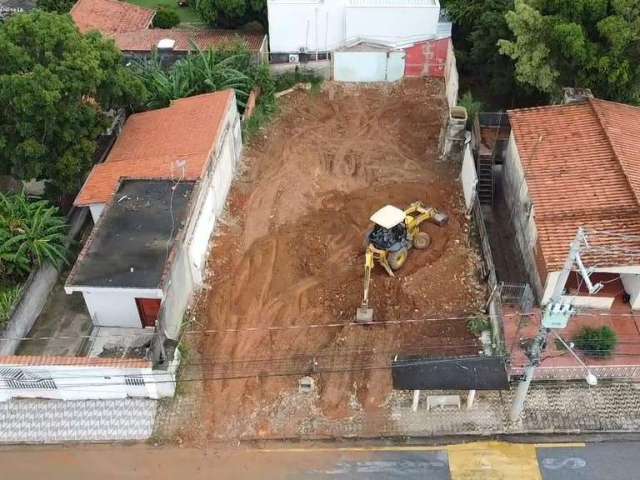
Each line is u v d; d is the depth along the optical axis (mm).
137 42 38688
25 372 21359
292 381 22484
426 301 24969
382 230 25141
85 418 21844
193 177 25969
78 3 41781
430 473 20219
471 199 28344
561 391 22203
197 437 21250
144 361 21156
